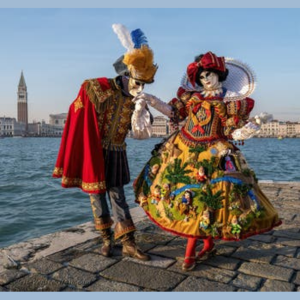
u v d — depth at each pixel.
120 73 3.55
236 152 3.33
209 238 3.13
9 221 9.27
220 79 3.43
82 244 3.91
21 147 76.56
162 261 3.46
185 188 3.19
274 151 57.47
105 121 3.50
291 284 3.02
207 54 3.38
